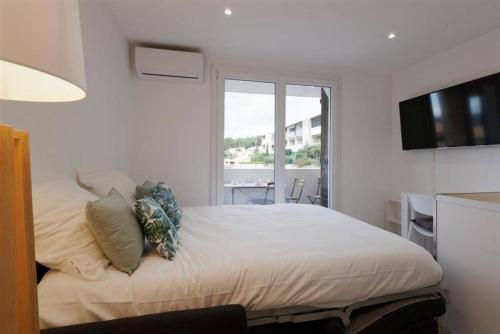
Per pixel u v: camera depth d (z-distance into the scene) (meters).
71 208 1.18
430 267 1.40
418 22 2.42
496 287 1.51
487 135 2.47
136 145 3.06
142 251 1.26
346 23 2.45
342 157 3.69
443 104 2.88
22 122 1.18
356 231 1.78
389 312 1.37
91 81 1.91
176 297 1.08
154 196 1.82
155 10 2.28
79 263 1.06
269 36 2.73
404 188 3.58
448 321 1.77
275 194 3.52
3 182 0.56
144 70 2.88
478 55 2.69
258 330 1.30
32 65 0.52
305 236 1.67
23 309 0.63
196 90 3.21
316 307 1.26
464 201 1.70
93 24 1.94
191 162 3.23
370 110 3.74
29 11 0.52
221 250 1.41
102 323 0.92
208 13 2.31
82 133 1.78
